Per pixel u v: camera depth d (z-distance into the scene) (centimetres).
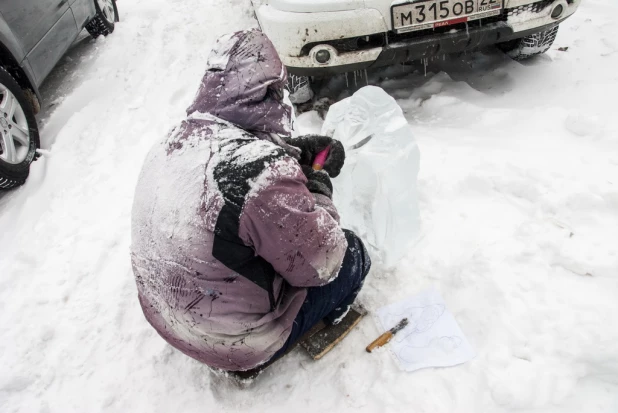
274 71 137
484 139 287
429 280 213
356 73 371
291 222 132
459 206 245
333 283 174
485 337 187
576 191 232
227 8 500
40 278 254
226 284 138
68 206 299
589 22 406
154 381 198
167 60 431
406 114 328
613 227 215
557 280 199
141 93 395
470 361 181
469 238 225
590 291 193
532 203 237
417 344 190
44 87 428
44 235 280
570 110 302
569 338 178
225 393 189
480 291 201
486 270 207
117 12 532
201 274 135
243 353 158
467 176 254
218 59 138
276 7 289
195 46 447
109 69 430
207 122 138
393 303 206
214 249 131
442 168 268
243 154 129
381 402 175
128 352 211
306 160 175
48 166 330
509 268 206
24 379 207
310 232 137
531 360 176
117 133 355
